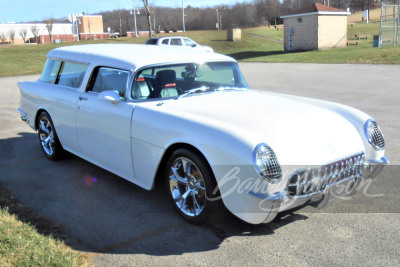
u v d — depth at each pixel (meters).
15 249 2.97
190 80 4.32
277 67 19.45
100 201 4.12
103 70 4.42
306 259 2.97
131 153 3.95
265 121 3.44
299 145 3.21
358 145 3.56
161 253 3.11
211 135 3.19
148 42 23.56
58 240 3.27
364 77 13.93
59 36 94.12
